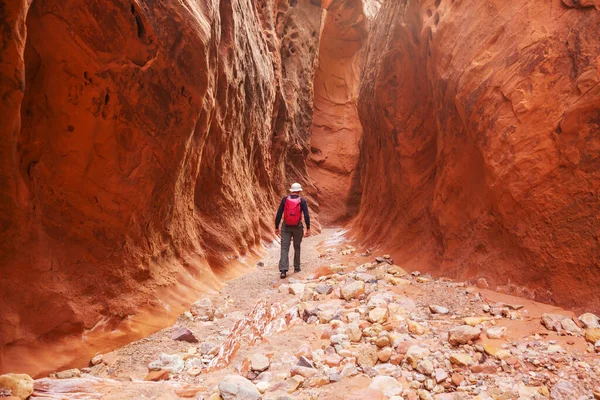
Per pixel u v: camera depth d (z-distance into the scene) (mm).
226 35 7016
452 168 5285
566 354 2609
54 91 3223
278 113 13766
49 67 3170
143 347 3562
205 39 4602
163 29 4078
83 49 3342
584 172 3412
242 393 2279
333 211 18500
